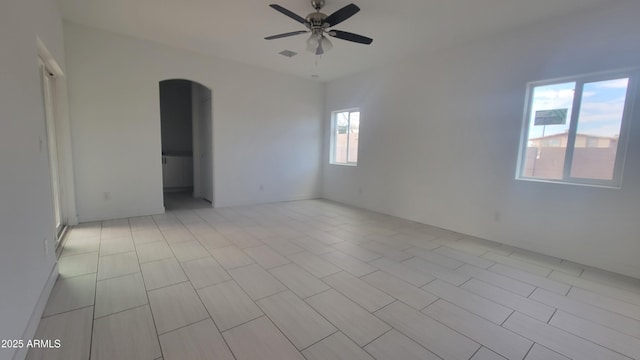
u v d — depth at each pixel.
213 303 2.12
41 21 2.40
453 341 1.77
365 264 2.90
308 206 5.59
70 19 3.53
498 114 3.59
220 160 5.17
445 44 3.92
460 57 3.93
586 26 2.89
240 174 5.42
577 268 2.91
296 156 6.09
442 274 2.71
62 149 3.67
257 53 4.57
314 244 3.44
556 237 3.20
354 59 4.65
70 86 3.72
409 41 3.83
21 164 1.68
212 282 2.43
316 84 6.20
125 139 4.18
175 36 3.96
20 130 1.70
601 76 2.89
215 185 5.18
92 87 3.87
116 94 4.05
